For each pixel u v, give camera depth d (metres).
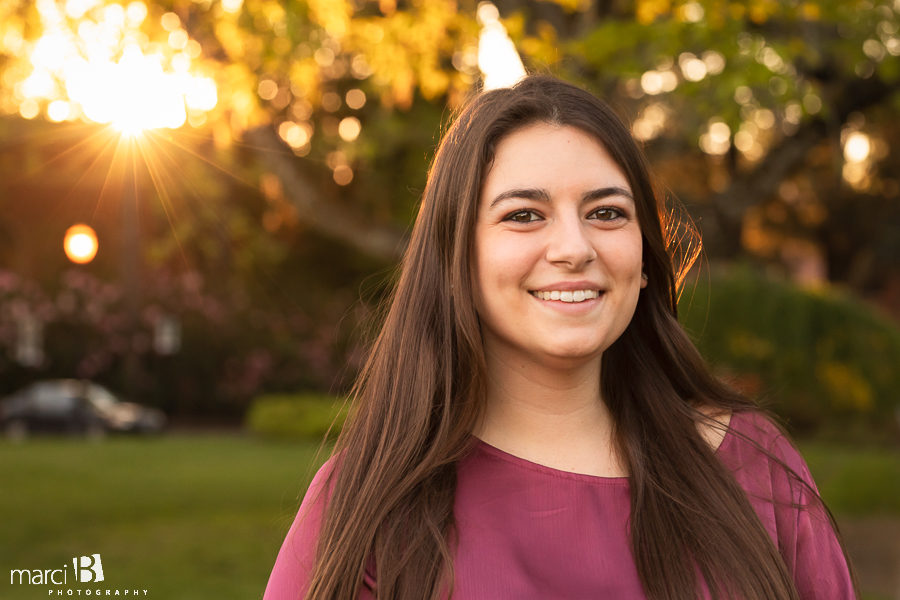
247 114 6.82
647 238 1.76
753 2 6.21
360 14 7.23
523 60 5.72
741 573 1.61
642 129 8.43
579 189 1.62
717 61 6.58
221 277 25.47
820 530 1.74
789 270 28.31
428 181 1.79
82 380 23.77
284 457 15.51
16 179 22.14
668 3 6.38
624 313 1.67
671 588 1.58
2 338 23.45
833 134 9.12
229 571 7.57
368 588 1.63
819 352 11.80
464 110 1.77
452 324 1.71
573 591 1.58
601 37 6.35
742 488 1.72
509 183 1.64
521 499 1.65
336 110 9.09
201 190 10.24
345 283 26.30
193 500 11.00
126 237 23.44
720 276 11.82
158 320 23.52
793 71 7.84
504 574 1.57
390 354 1.76
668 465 1.72
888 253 27.09
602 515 1.66
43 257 24.52
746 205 9.64
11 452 15.41
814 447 14.07
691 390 1.88
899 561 8.56
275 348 24.94
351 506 1.67
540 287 1.63
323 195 8.70
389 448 1.68
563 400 1.73
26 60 7.36
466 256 1.67
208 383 24.67
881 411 12.48
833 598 1.71
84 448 16.31
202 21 6.60
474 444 1.70
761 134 10.11
